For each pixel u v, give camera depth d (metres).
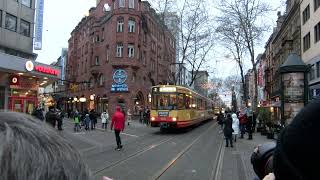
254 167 3.07
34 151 1.21
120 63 60.22
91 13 73.38
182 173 14.22
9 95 33.75
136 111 61.91
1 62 29.34
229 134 24.33
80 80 78.44
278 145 1.72
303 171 1.60
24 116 1.33
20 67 31.80
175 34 56.88
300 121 1.64
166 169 15.01
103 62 64.88
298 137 1.62
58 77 37.56
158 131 37.59
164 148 22.81
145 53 66.06
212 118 70.88
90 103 69.38
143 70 64.31
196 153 20.70
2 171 1.16
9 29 33.84
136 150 21.42
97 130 36.78
